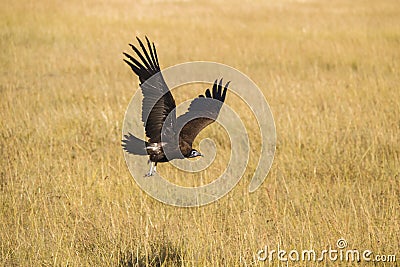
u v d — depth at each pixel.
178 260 28.09
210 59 74.00
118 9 104.12
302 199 34.75
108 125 47.03
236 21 97.06
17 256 28.45
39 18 93.88
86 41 82.81
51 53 76.00
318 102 53.91
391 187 36.84
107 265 27.39
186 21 95.25
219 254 28.14
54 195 34.50
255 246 28.72
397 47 78.12
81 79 64.81
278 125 47.19
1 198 34.28
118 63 72.69
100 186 35.25
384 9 107.50
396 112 49.44
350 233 30.36
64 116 49.25
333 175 39.34
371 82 59.34
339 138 44.84
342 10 107.81
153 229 30.34
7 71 67.94
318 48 78.00
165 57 75.25
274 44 81.62
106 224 30.80
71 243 29.20
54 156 41.41
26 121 47.78
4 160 39.81
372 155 40.81
